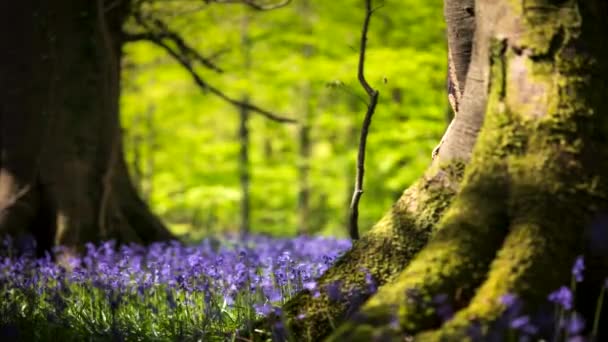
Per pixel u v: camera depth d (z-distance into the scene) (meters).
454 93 5.12
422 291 3.63
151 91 18.41
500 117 3.99
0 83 9.66
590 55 3.95
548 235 3.67
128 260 6.76
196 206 24.42
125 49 15.55
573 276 3.43
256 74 16.84
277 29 16.36
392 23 15.24
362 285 4.24
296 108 23.17
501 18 4.12
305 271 5.79
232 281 5.58
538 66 3.98
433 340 3.41
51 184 9.55
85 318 5.46
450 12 4.88
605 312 3.74
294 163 22.08
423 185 4.38
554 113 3.88
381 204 19.11
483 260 3.71
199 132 21.84
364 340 3.52
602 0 4.00
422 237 4.26
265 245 10.59
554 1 4.03
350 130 21.16
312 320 4.19
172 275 6.21
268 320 4.35
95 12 9.92
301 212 23.11
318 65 15.65
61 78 9.71
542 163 3.82
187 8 13.07
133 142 20.55
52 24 9.70
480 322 3.44
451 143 4.35
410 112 15.38
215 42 16.05
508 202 3.81
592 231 3.68
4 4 9.66
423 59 13.94
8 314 5.64
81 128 9.77
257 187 22.52
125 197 10.70
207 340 4.70
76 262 7.48
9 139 9.60
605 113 3.89
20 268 6.76
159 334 5.10
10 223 9.33
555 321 3.49
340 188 21.16
